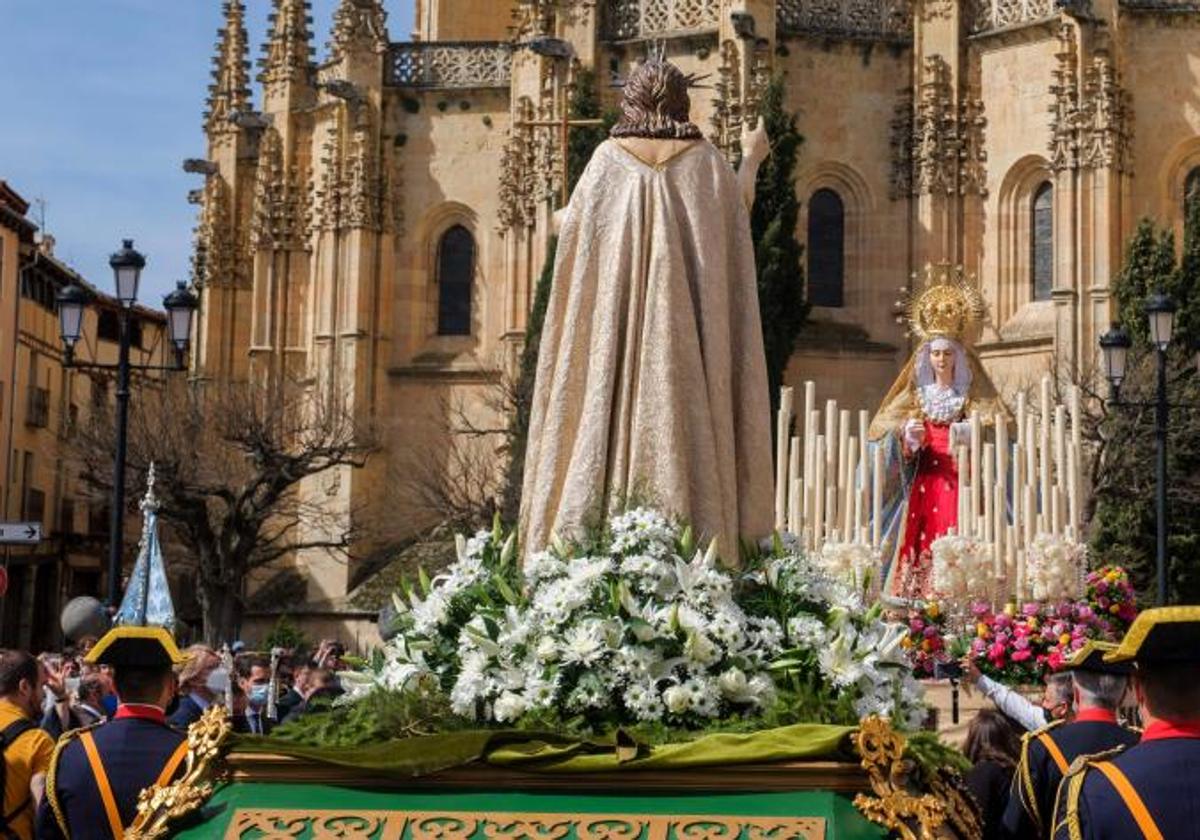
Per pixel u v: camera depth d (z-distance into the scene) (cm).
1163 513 3688
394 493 7806
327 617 7538
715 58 7200
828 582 1230
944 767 1018
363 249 7844
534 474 1315
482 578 1196
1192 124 6825
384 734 1089
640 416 1264
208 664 1817
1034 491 2833
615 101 7406
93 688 2041
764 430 1304
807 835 899
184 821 956
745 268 1320
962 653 2270
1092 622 2266
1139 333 6291
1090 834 867
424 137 7944
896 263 7269
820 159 7275
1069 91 6756
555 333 1325
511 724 1098
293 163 8212
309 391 7912
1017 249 7044
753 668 1123
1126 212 6750
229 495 7125
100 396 8556
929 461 3097
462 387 7812
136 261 3816
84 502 9112
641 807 930
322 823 928
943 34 7175
